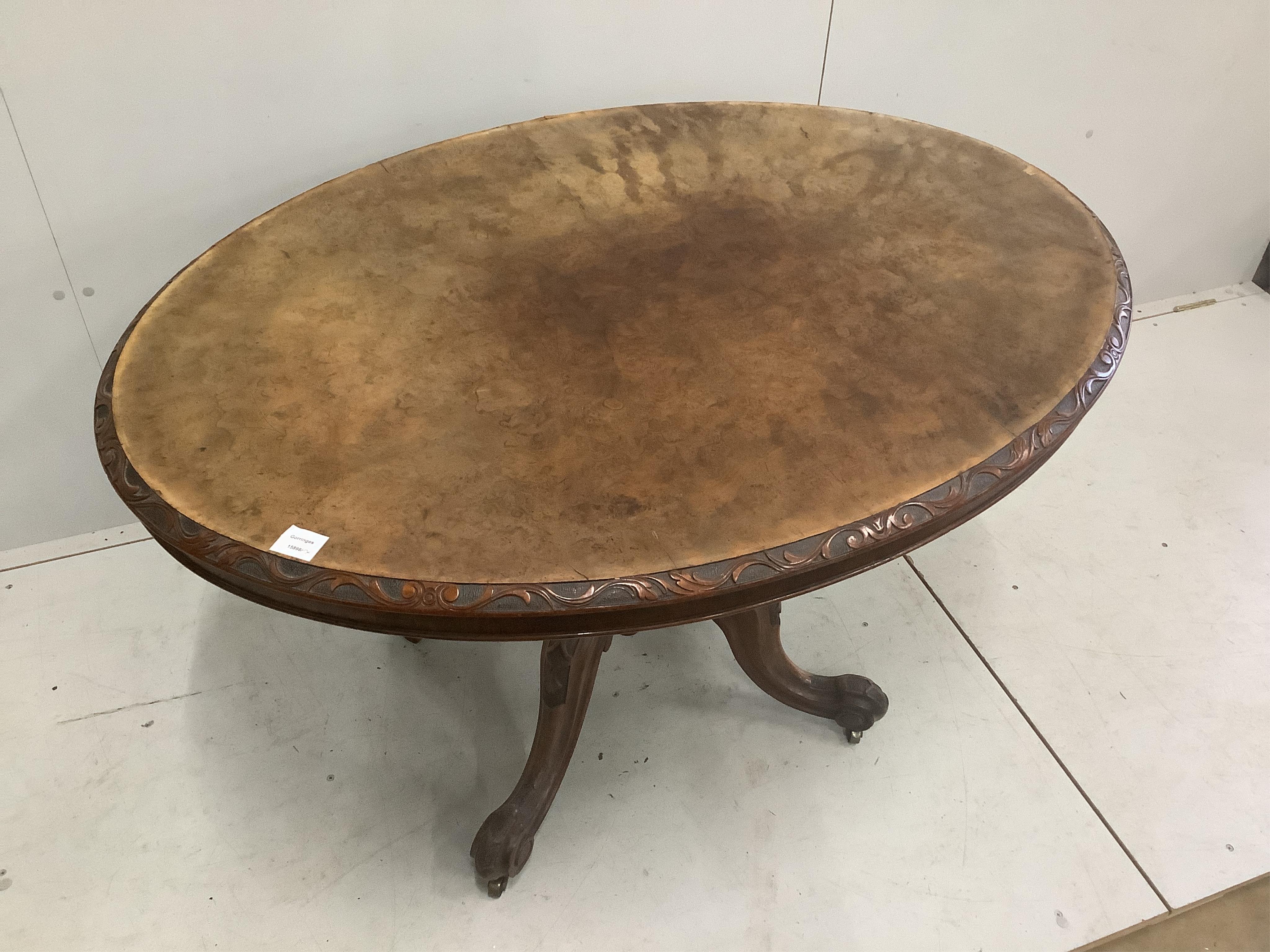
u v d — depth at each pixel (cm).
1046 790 130
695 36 144
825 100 159
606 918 119
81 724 139
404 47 132
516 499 78
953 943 115
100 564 162
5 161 126
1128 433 183
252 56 127
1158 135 187
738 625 122
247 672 146
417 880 123
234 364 93
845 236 107
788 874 122
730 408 86
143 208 136
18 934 117
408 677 146
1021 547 163
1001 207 110
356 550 74
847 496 77
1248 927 117
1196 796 129
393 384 90
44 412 151
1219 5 170
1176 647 147
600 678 145
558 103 145
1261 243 214
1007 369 88
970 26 158
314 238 110
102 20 119
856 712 131
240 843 126
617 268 105
